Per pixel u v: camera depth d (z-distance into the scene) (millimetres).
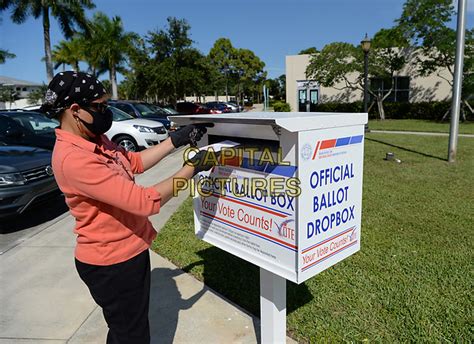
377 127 15781
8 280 3289
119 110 10422
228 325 2557
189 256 3617
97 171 1435
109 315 1700
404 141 11094
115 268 1615
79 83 1461
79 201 1527
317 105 23594
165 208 5234
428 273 3113
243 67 49500
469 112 18125
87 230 1583
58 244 4059
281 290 1970
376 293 2836
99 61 31531
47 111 1511
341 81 23094
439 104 19219
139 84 25438
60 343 2451
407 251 3537
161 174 7258
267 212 1750
